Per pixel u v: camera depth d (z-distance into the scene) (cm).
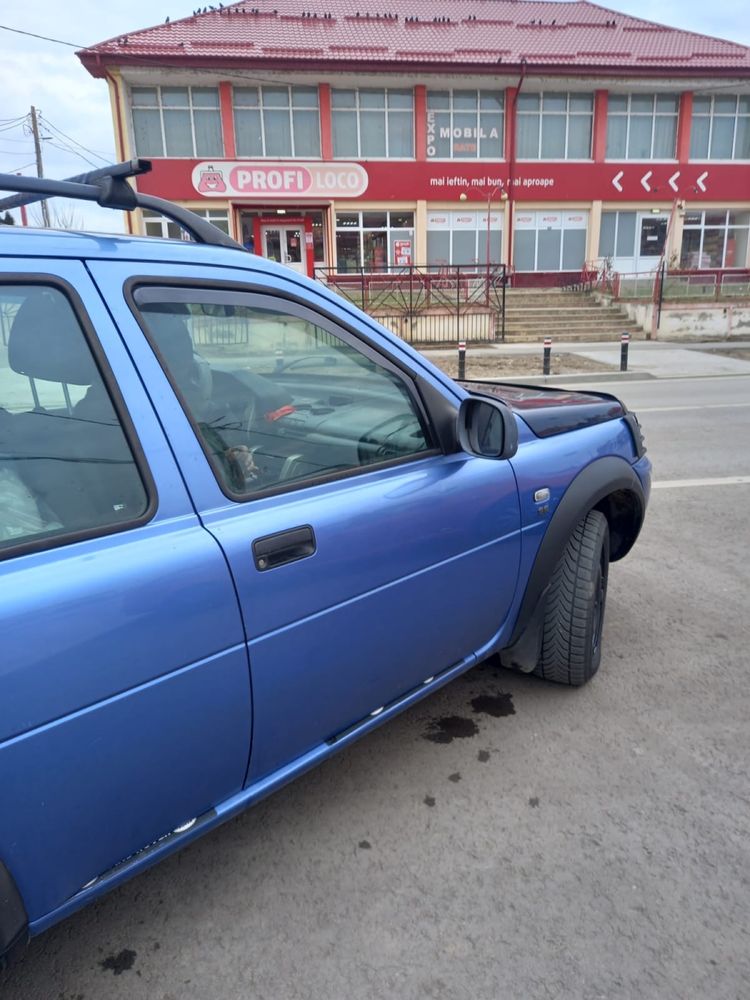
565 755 269
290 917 199
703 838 227
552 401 327
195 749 170
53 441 154
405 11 2889
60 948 190
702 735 282
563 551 284
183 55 2328
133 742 155
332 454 209
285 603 182
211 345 186
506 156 2644
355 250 2655
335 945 190
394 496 214
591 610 299
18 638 136
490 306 2161
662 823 234
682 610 395
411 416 232
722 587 426
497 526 251
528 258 2752
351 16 2784
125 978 182
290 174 2530
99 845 157
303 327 205
